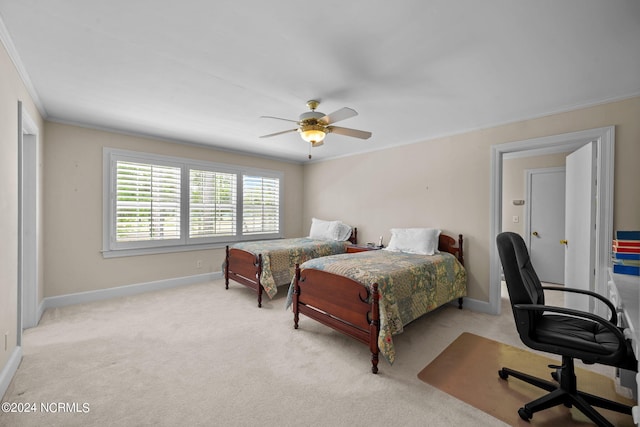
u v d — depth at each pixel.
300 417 1.61
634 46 1.79
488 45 1.80
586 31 1.65
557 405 1.74
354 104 2.77
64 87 2.47
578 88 2.40
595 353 1.42
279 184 5.58
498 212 3.28
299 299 2.81
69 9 1.50
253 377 1.99
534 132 3.02
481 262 3.40
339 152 4.98
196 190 4.46
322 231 4.97
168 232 4.15
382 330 2.05
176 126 3.57
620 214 2.52
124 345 2.43
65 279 3.37
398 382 1.96
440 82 2.30
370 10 1.50
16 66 2.05
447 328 2.89
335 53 1.90
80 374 1.99
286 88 2.44
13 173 2.03
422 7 1.47
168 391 1.82
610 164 2.55
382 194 4.50
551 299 4.01
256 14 1.53
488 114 3.03
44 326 2.78
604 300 1.82
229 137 4.09
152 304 3.47
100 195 3.60
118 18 1.58
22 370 2.03
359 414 1.64
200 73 2.20
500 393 1.85
